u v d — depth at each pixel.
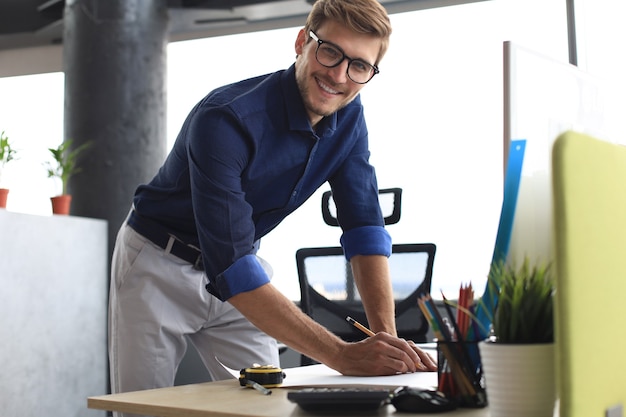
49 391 3.78
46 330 3.79
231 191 1.48
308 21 1.62
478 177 4.64
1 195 4.06
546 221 1.19
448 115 4.78
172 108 5.19
